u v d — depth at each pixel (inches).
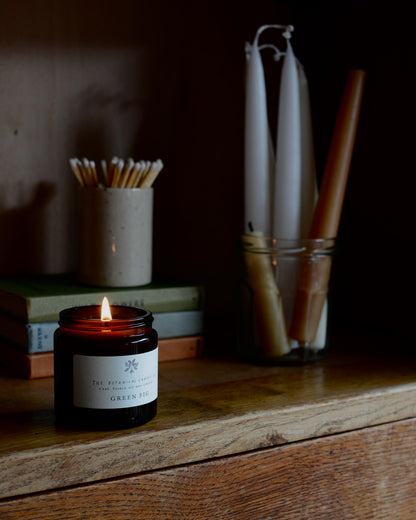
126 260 41.1
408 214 44.8
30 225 44.8
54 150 44.9
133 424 33.8
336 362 41.3
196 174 48.0
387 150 45.7
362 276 47.4
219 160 48.6
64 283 42.1
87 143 45.5
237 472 34.9
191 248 48.3
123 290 40.4
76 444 32.7
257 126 41.5
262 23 48.8
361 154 47.2
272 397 36.8
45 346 38.8
